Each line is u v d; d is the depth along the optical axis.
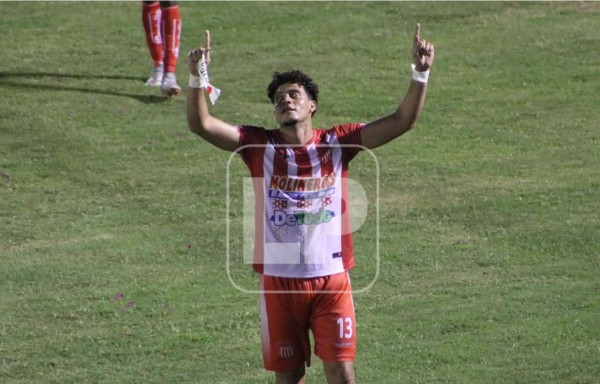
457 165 43.31
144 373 28.20
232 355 29.23
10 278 34.38
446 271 34.81
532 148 44.91
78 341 30.23
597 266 34.72
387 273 34.72
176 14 48.94
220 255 36.41
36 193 40.91
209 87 22.11
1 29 56.19
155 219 39.12
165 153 44.28
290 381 23.41
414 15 58.47
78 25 57.06
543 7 59.41
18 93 48.62
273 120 46.88
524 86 50.69
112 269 35.19
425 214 39.19
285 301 22.70
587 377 26.66
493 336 29.67
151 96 49.19
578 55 53.66
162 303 32.69
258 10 59.22
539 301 32.03
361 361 28.41
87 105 47.81
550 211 39.03
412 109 22.53
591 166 43.03
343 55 53.94
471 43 55.09
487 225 38.19
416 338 29.84
